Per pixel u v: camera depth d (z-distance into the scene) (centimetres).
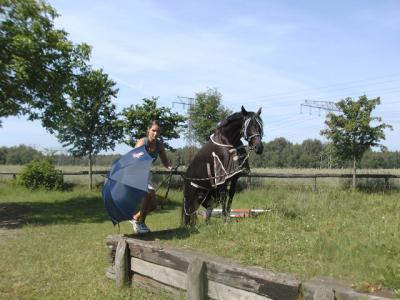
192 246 625
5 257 857
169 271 542
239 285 446
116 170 703
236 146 805
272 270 482
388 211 850
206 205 849
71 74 1538
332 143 2070
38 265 782
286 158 6334
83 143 2319
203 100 2608
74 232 1161
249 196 1794
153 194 761
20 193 2297
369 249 512
